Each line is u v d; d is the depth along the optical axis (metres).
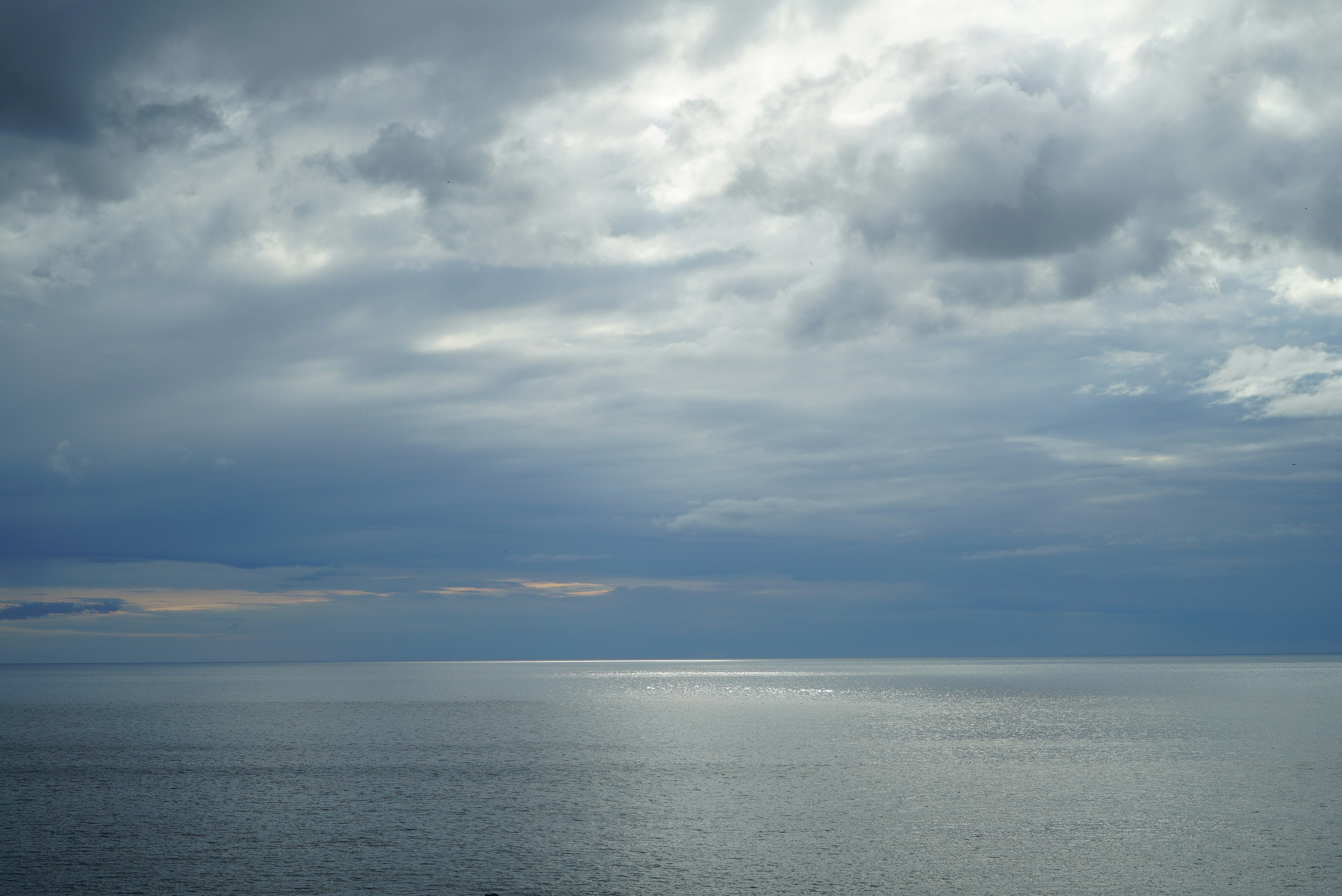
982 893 35.81
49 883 37.12
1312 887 36.12
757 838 44.50
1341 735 83.44
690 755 74.56
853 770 65.31
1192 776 60.78
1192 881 37.00
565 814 50.19
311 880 37.62
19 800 54.59
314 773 64.50
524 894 35.94
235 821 48.50
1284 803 51.31
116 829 46.56
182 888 36.56
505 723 104.06
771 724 100.69
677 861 40.34
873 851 41.88
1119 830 45.38
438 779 62.03
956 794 55.53
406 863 40.19
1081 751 74.19
